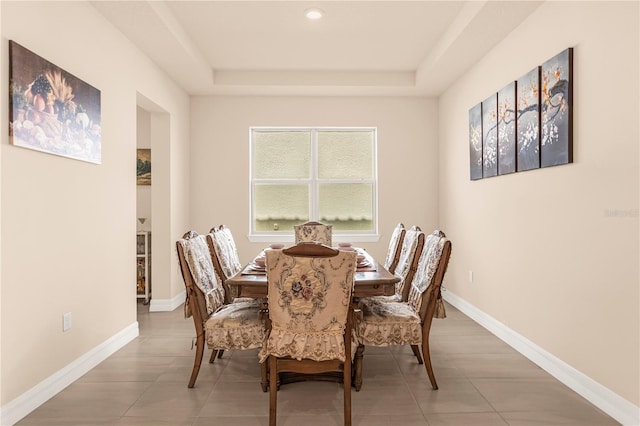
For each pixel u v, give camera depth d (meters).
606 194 2.17
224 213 5.03
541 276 2.80
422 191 5.10
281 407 2.23
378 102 5.07
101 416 2.13
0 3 1.99
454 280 4.57
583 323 2.37
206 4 3.13
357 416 2.13
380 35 3.69
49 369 2.35
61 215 2.46
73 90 2.54
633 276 2.00
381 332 2.46
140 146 4.93
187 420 2.10
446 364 2.83
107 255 3.01
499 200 3.43
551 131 2.62
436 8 3.20
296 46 3.94
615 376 2.12
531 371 2.71
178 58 3.79
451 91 4.62
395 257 3.49
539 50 2.79
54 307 2.39
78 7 2.65
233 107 5.02
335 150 5.23
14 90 2.04
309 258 1.99
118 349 3.13
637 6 1.95
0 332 2.00
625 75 2.03
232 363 2.88
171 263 4.34
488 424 2.05
